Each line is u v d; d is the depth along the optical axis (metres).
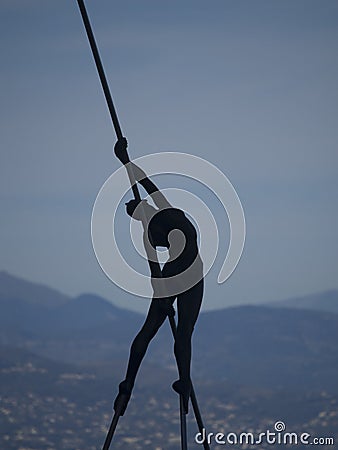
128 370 10.88
